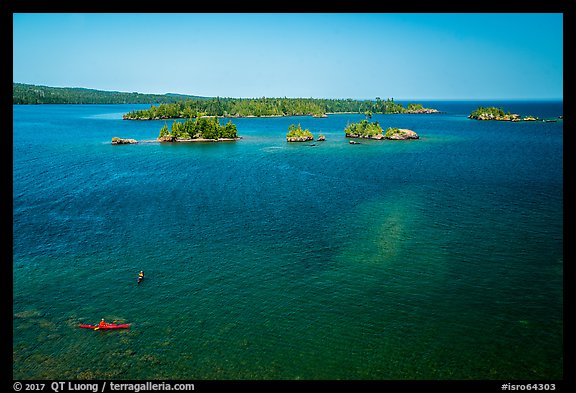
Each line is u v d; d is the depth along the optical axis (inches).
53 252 2338.8
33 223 2837.1
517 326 1621.6
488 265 2151.8
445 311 1732.3
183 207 3267.7
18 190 3799.2
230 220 2930.6
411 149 6786.4
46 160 5487.2
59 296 1860.2
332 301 1822.1
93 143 7391.7
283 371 1393.9
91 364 1421.0
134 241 2519.7
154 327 1635.1
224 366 1417.3
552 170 4746.6
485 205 3265.3
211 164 5339.6
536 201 3373.5
